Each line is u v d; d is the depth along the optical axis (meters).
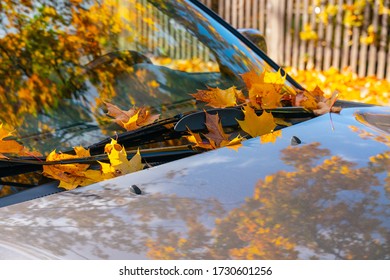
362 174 1.78
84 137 2.06
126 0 2.60
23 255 1.42
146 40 2.55
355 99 8.12
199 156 1.89
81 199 1.65
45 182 1.84
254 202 1.62
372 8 8.50
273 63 2.92
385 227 1.53
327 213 1.58
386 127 2.25
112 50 2.42
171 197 1.64
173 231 1.50
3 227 1.53
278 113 2.26
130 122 2.11
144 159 1.91
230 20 9.97
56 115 2.10
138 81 2.38
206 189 1.68
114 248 1.44
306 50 9.25
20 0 2.30
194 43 2.69
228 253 1.43
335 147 1.96
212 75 2.59
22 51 2.20
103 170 1.83
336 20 8.78
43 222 1.54
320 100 2.55
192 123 2.09
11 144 1.86
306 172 1.78
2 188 1.79
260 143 1.99
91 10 2.46
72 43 2.32
